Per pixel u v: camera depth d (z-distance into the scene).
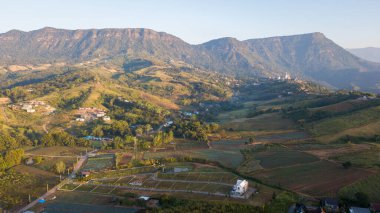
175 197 125.12
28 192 142.25
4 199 134.38
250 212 107.56
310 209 109.56
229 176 149.00
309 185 131.75
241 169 157.75
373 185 125.81
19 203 131.25
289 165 157.25
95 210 121.56
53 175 165.88
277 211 109.69
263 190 130.88
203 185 139.12
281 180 139.88
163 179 149.50
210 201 119.12
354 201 114.88
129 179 153.12
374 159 152.25
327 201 112.50
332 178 134.88
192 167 165.50
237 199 121.56
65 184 151.38
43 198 135.50
